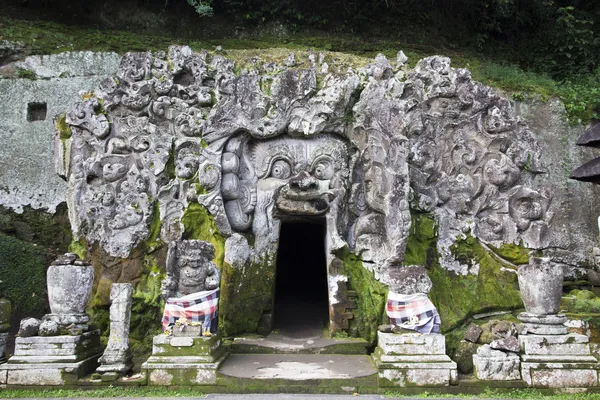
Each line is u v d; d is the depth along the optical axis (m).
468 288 7.96
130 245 7.89
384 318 7.51
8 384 5.91
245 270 7.74
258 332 7.72
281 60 9.17
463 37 13.28
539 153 8.73
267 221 8.02
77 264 6.55
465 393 5.82
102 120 8.21
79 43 11.06
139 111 8.29
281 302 10.35
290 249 13.12
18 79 10.50
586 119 10.42
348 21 13.02
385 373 5.86
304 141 8.30
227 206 7.96
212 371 5.96
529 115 10.41
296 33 12.82
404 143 7.92
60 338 6.11
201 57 8.68
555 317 6.07
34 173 10.19
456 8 13.40
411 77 8.73
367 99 8.17
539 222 8.42
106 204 8.02
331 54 9.48
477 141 8.72
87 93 8.61
